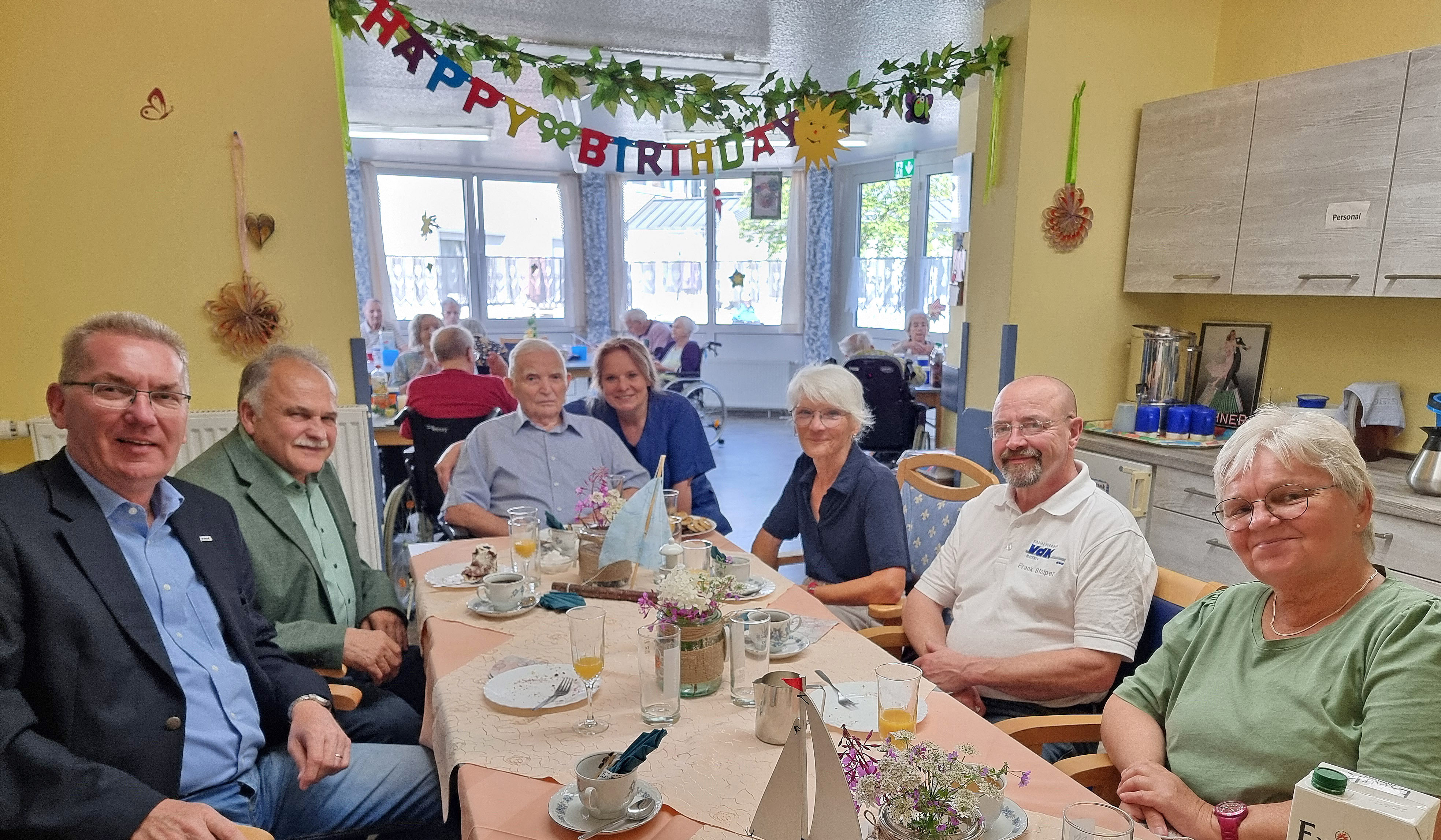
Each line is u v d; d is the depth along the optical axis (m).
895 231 7.86
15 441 2.31
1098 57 3.03
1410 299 2.61
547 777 1.07
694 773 1.09
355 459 2.65
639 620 1.68
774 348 8.71
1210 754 1.24
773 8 3.23
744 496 5.43
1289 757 1.16
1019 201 3.04
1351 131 2.41
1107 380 3.29
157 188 2.36
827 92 3.07
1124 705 1.39
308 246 2.54
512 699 1.29
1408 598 1.14
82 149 2.28
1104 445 3.01
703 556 1.83
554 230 8.44
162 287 2.40
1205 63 3.19
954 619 1.89
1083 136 3.06
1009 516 1.87
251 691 1.49
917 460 2.50
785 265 8.53
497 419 2.62
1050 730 1.42
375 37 3.50
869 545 2.10
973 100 3.71
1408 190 2.29
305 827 1.50
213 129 2.39
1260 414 1.27
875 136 6.50
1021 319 3.12
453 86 2.59
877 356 4.98
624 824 0.96
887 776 0.90
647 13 3.32
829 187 8.12
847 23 3.43
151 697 1.29
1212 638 1.34
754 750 1.15
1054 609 1.72
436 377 3.66
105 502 1.34
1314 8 2.81
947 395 3.81
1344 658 1.16
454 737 1.19
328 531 1.94
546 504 2.55
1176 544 2.80
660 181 8.50
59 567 1.24
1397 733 1.05
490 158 7.45
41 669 1.22
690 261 8.67
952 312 3.80
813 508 2.27
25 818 1.12
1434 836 0.98
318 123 2.49
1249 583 1.36
